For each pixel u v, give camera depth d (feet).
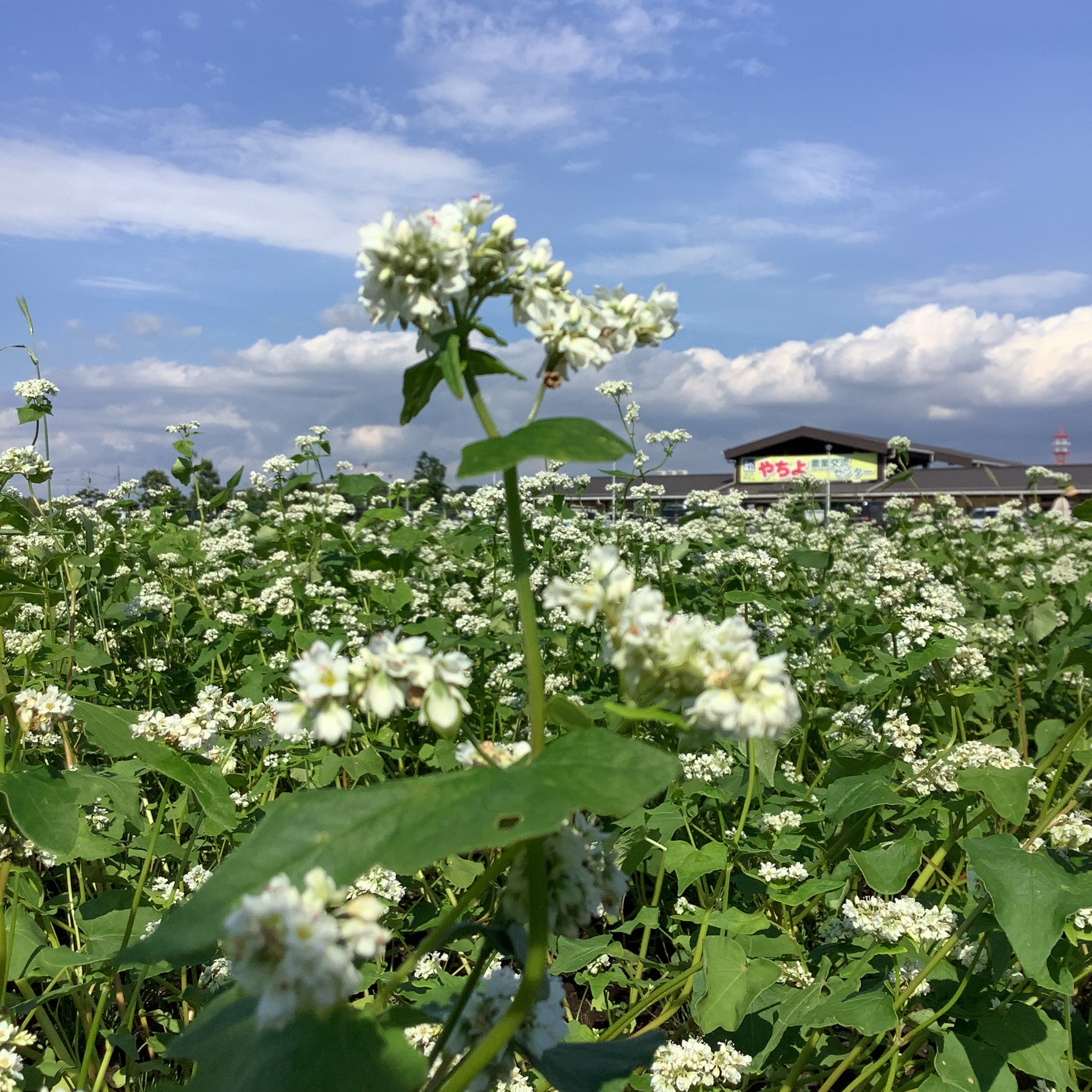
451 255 5.45
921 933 9.68
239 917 3.89
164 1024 11.20
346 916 4.31
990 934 9.61
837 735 16.58
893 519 46.14
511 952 5.71
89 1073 9.63
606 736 4.72
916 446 139.33
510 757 5.59
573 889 5.49
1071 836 11.11
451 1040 5.91
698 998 9.96
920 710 18.69
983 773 11.30
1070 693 22.79
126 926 10.06
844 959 10.84
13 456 18.98
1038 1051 9.27
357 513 42.04
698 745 5.51
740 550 25.95
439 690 5.09
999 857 9.04
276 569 27.45
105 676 20.85
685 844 11.64
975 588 31.81
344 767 15.07
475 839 4.06
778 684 5.09
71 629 19.44
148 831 12.55
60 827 7.90
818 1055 10.74
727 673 5.08
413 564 29.78
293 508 32.19
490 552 29.96
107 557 24.03
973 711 19.33
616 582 5.59
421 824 4.29
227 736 12.17
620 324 6.06
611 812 4.18
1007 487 116.26
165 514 35.06
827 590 27.86
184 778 8.54
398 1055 4.56
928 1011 9.97
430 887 13.83
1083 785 11.80
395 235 5.46
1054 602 26.07
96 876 12.43
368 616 22.03
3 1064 7.80
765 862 12.17
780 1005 10.26
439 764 15.67
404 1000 10.44
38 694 9.78
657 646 5.16
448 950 12.68
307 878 4.15
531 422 5.56
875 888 10.07
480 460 4.87
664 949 14.11
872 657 21.61
